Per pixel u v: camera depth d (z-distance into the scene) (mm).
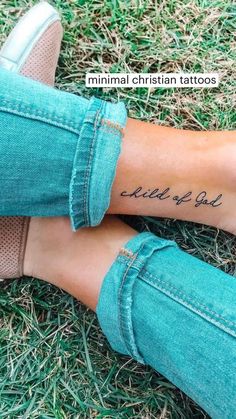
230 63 935
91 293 848
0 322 951
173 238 950
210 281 755
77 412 934
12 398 937
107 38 942
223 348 705
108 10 937
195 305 730
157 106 942
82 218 780
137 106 950
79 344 949
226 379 699
